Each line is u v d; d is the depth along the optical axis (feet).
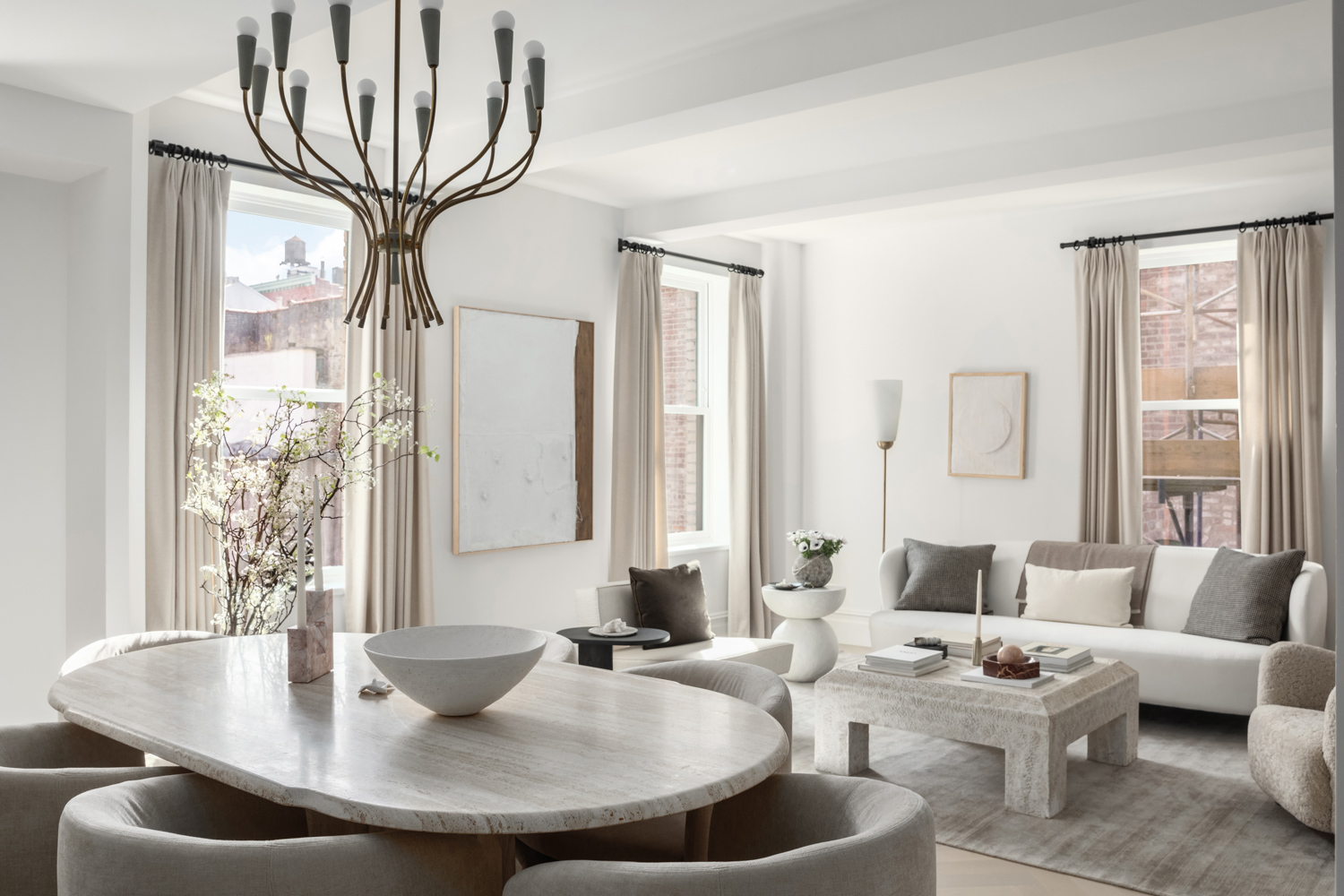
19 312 12.79
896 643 18.03
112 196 12.37
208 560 13.76
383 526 15.84
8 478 12.73
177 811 6.30
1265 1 9.50
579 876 4.96
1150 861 10.47
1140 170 15.70
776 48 12.00
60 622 13.11
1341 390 3.73
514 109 14.60
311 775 5.76
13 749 7.73
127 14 9.61
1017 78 12.66
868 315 22.82
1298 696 12.08
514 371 18.28
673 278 22.70
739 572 22.30
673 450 22.77
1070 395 20.15
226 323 15.19
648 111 13.21
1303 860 10.44
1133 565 17.67
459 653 8.10
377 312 15.71
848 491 23.15
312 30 9.99
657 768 5.95
